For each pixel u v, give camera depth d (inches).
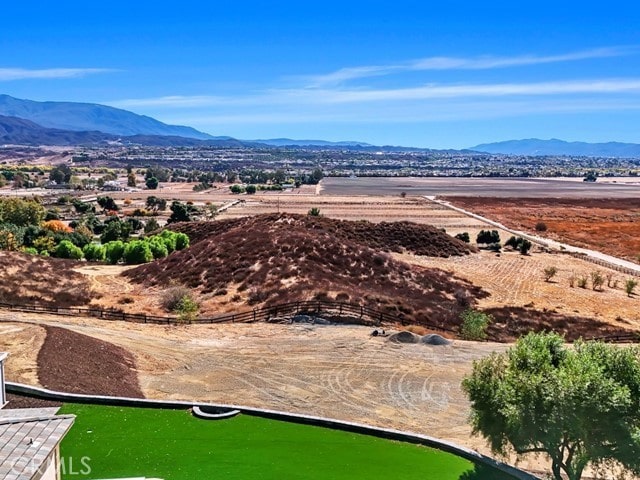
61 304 1914.4
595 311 2256.4
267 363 1385.3
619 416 797.9
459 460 879.7
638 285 2785.4
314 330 1659.7
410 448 914.1
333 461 853.8
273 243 2380.7
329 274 2162.9
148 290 2171.5
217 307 1909.4
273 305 1855.3
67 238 3358.8
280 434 940.0
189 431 930.1
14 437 550.6
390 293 2123.5
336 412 1113.4
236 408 1020.5
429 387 1259.8
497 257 3366.1
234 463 828.0
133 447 861.8
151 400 1032.2
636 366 852.0
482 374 906.7
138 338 1535.4
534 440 834.8
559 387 798.5
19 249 2915.8
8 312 1755.7
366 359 1428.4
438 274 2518.5
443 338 1590.8
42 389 1037.2
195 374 1300.4
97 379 1163.3
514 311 2091.5
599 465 863.1
